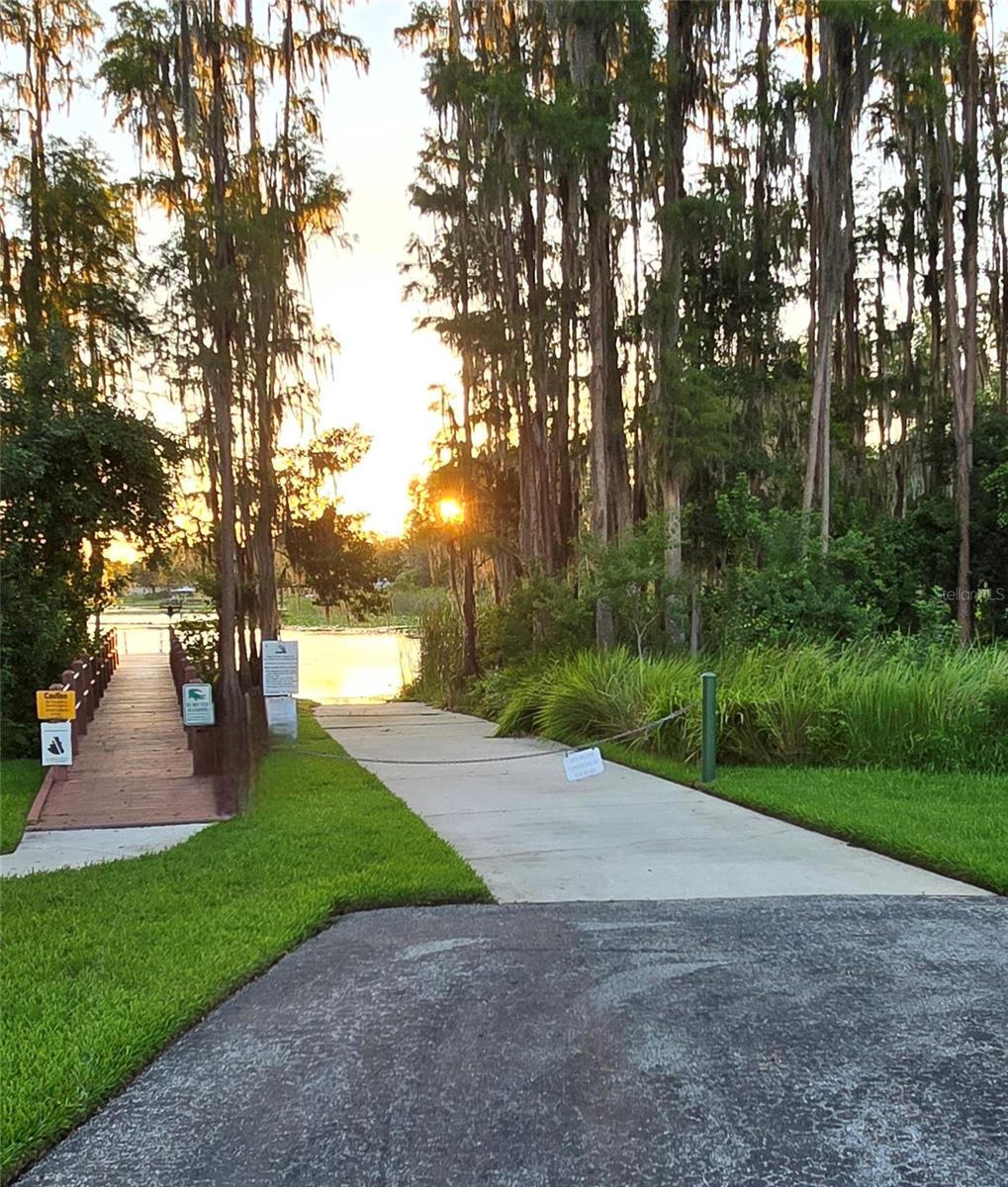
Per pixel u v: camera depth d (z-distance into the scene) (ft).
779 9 80.79
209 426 59.67
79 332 55.21
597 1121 9.77
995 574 79.61
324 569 84.07
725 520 57.11
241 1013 12.58
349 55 64.23
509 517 79.15
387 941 15.29
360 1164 9.10
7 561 40.16
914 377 97.50
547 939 15.26
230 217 50.65
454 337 72.13
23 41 64.03
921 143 79.15
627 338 73.10
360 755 39.52
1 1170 9.04
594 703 41.14
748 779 29.63
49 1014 12.25
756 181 80.43
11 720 38.78
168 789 29.76
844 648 41.98
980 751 30.73
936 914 16.35
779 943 14.96
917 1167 8.91
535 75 66.23
